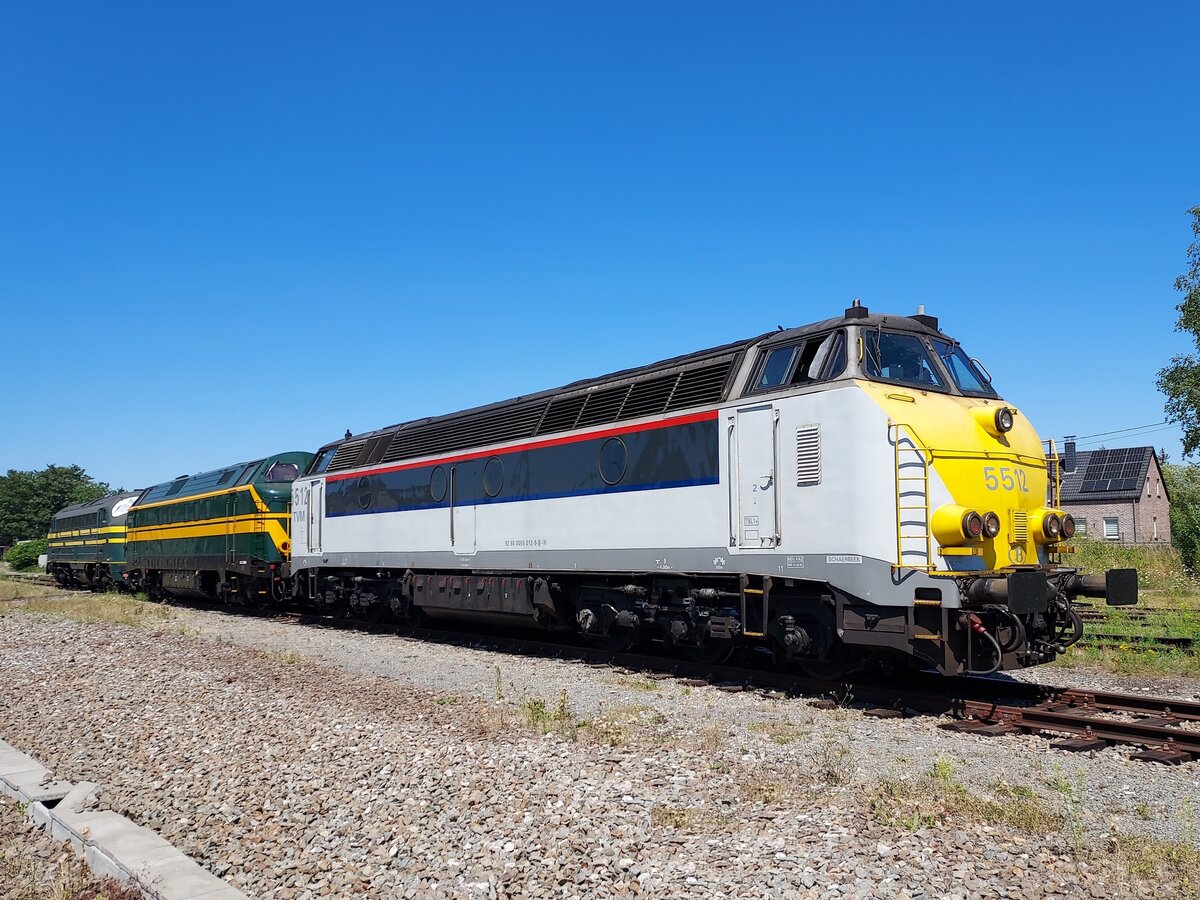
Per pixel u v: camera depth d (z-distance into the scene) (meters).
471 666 13.61
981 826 6.00
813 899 5.00
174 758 8.95
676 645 13.00
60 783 8.41
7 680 13.95
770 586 11.05
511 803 6.77
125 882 5.95
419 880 5.68
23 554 72.69
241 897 5.59
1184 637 14.50
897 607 9.80
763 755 8.15
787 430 10.85
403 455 18.50
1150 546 33.22
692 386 12.41
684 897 5.12
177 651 15.96
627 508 13.04
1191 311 28.34
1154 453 52.88
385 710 10.41
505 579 15.54
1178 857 5.50
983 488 10.01
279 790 7.69
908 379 10.70
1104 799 6.80
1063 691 10.42
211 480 27.14
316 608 22.80
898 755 8.11
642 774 7.36
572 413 14.41
